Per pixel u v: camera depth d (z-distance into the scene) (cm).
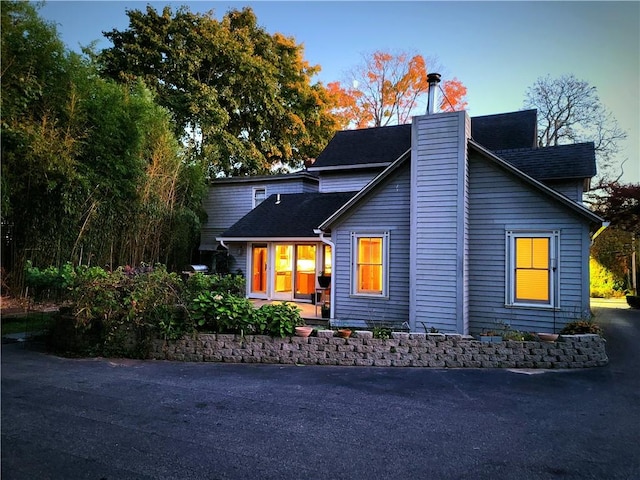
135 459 314
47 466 300
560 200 802
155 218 1364
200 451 330
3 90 841
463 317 836
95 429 371
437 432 379
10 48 852
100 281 667
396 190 957
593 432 383
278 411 427
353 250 996
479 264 880
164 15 2047
